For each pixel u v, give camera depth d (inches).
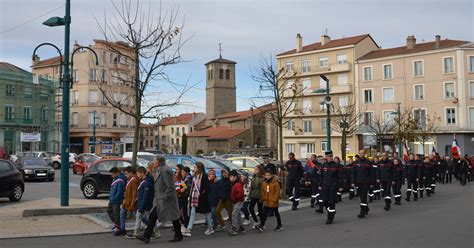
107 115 2507.4
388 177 637.3
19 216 509.7
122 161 704.4
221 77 3863.2
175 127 4547.2
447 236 409.4
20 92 2145.7
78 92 2456.9
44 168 1071.6
